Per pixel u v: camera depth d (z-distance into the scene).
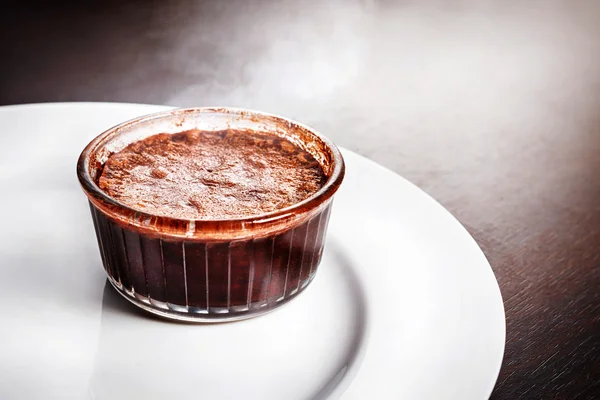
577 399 0.30
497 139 0.48
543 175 0.44
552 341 0.32
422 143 0.46
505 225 0.39
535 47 0.66
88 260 0.34
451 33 0.68
